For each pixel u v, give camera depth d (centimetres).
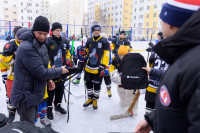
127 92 312
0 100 368
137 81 256
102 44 316
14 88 184
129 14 4959
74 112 326
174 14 78
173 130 74
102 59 317
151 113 118
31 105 187
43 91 201
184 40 67
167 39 78
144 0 4094
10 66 260
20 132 138
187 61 64
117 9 5312
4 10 5472
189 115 55
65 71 206
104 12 6034
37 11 5803
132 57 266
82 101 382
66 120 294
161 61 238
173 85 71
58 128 267
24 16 5691
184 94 62
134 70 258
